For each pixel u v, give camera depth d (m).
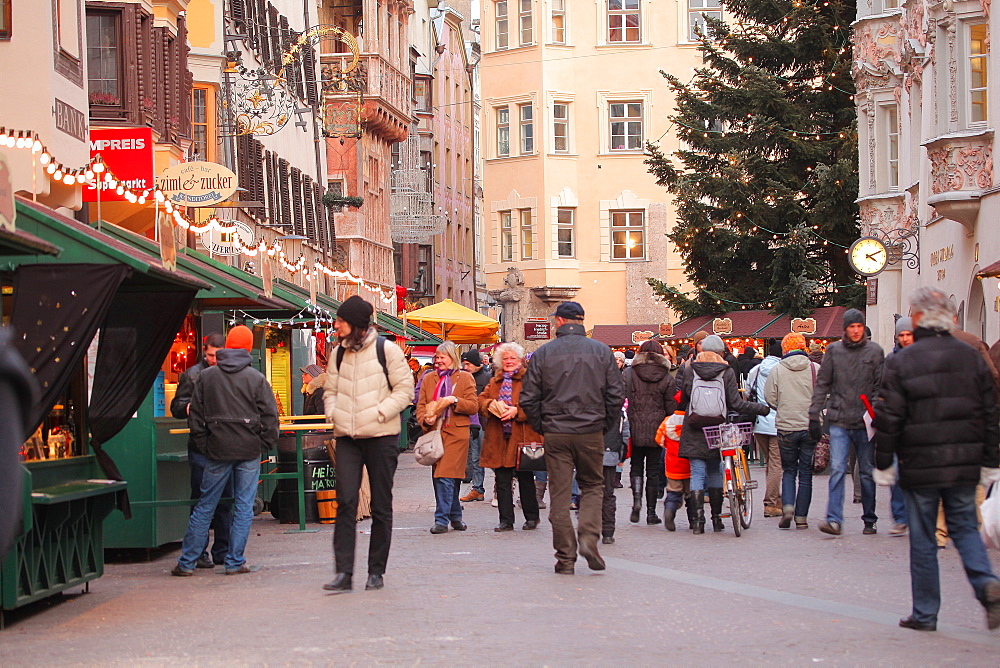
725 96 42.75
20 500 3.18
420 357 41.69
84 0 18.67
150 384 11.85
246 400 12.84
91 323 10.26
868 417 15.19
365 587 11.31
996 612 8.73
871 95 34.44
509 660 8.05
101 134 19.25
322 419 18.41
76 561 11.09
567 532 12.20
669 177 43.97
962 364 9.08
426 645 8.59
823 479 24.47
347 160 51.97
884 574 12.05
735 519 15.32
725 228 42.72
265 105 33.22
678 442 16.14
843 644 8.58
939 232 28.34
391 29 57.06
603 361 12.21
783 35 43.50
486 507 20.33
